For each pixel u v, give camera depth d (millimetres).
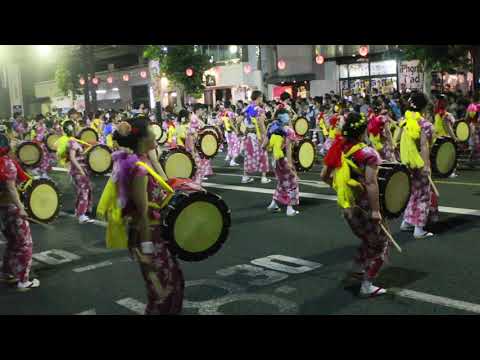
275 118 8875
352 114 4812
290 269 6102
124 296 5523
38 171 16266
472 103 12945
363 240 5113
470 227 7367
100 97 46875
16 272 5906
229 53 34375
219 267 6320
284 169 8797
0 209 5809
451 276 5504
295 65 28484
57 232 8734
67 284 6027
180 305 4109
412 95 6828
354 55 25922
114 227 3963
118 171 3844
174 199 4023
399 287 5277
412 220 7043
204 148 12422
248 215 9078
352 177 4898
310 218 8578
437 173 7391
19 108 42031
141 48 41938
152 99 39688
